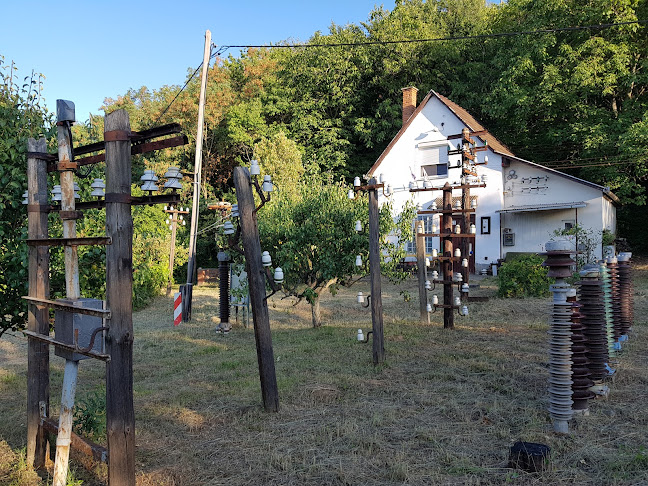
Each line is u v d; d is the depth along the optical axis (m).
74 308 3.34
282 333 10.38
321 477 3.82
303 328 11.02
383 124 27.53
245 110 28.84
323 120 29.56
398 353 7.88
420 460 4.06
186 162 30.42
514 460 3.89
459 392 5.82
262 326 5.37
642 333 8.91
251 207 5.52
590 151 21.09
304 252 10.32
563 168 25.03
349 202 10.62
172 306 16.28
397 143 23.50
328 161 28.02
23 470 3.95
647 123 18.11
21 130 5.03
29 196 4.12
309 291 10.32
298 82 29.98
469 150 13.87
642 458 3.89
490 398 5.57
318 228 10.33
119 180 3.21
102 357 3.22
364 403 5.50
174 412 5.36
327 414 5.21
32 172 4.10
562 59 20.59
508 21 26.34
